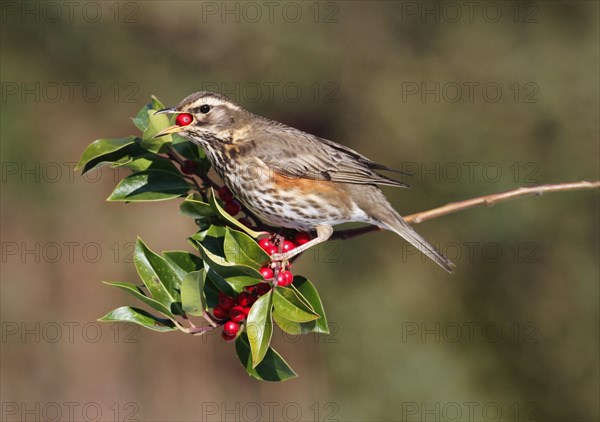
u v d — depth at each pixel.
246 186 7.13
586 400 15.47
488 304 16.20
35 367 15.95
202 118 6.88
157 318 5.58
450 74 17.47
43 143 16.72
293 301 5.36
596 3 17.09
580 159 16.47
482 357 15.88
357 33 17.77
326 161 7.35
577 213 16.22
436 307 16.27
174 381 16.14
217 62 17.53
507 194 7.35
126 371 16.12
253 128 7.20
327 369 16.05
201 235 5.86
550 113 16.84
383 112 17.44
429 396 15.51
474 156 16.81
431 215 7.45
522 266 16.20
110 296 16.45
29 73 16.81
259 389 16.11
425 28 17.69
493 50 17.34
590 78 16.84
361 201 7.45
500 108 17.11
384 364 15.88
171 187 6.47
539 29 17.28
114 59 17.20
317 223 7.40
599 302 15.87
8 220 16.39
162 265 5.79
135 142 6.42
